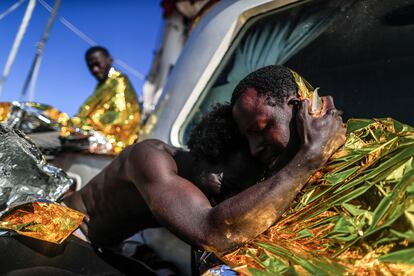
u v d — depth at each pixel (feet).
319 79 6.67
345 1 6.72
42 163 5.65
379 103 6.20
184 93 7.70
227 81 7.43
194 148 5.76
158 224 6.66
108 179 6.59
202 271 5.40
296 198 5.05
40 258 5.27
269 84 5.16
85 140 9.50
